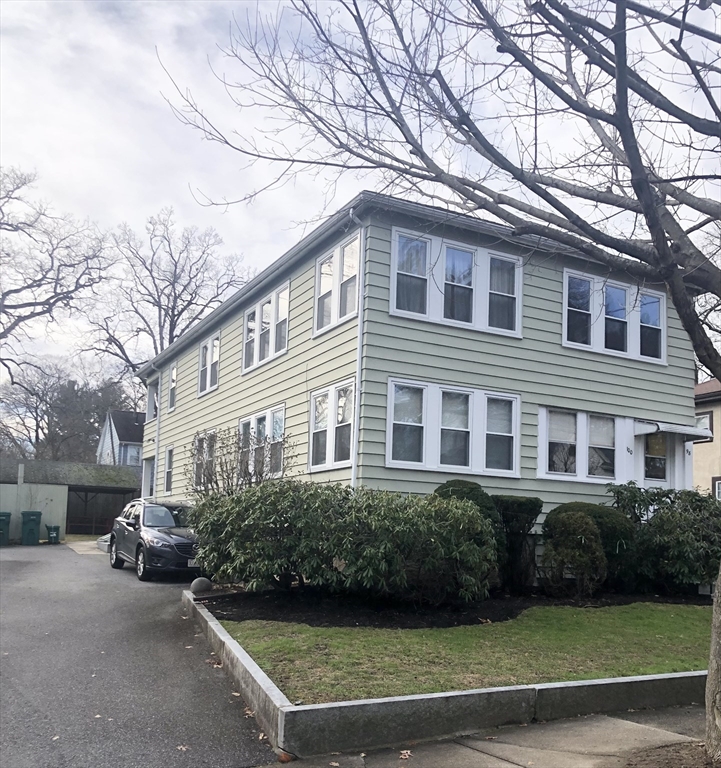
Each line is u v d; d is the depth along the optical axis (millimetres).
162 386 28234
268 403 17781
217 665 8266
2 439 56562
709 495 15086
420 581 10883
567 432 15875
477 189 7273
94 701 7070
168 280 46969
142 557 15078
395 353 13906
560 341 15922
